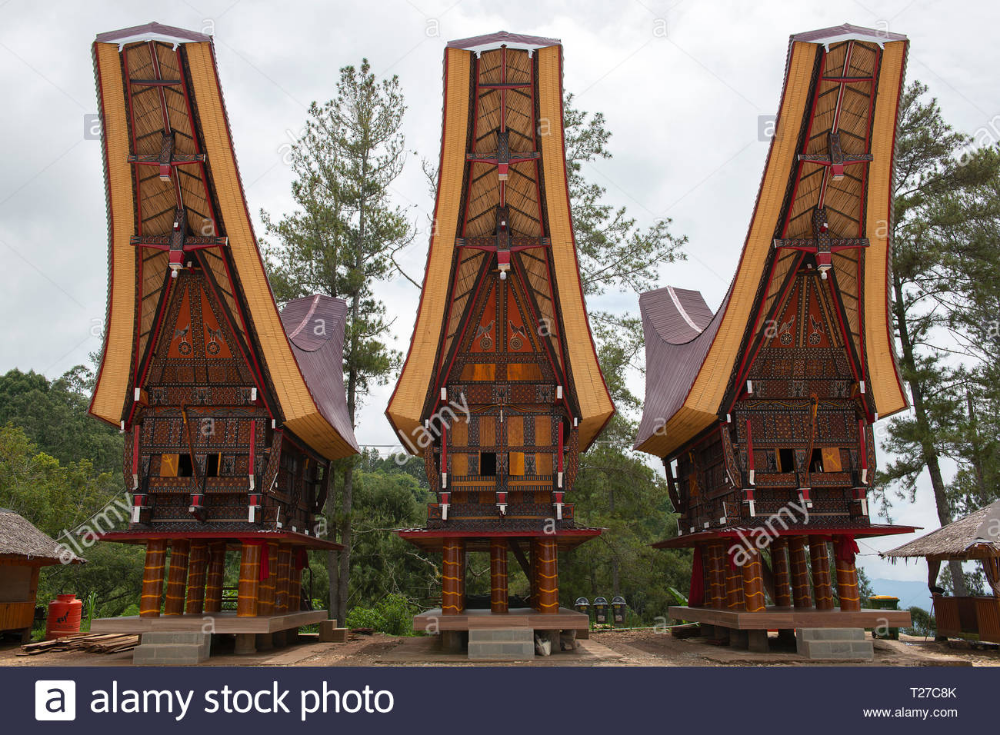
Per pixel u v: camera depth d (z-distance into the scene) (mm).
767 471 17609
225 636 19938
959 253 26719
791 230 17438
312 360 21219
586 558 32344
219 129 16734
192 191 17062
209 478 17062
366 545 36094
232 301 17500
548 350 17750
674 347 22891
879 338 18000
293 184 28891
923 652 17828
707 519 20047
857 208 17391
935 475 26062
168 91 16484
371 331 28609
